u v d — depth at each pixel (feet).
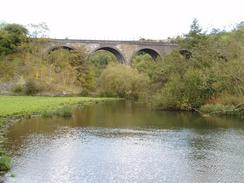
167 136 115.44
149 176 73.51
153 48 349.41
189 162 84.07
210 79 183.52
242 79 176.55
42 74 305.94
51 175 72.59
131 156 89.10
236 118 159.84
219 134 119.24
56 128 128.36
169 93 191.11
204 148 98.27
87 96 316.40
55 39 333.83
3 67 311.47
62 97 278.05
